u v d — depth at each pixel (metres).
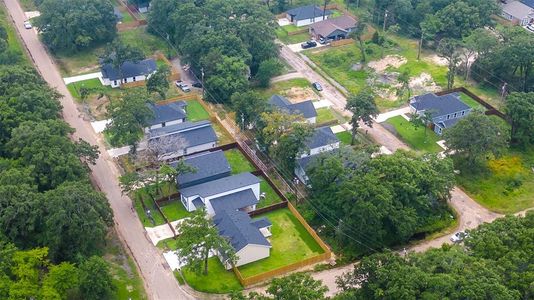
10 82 138.50
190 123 140.62
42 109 130.00
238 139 141.88
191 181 124.31
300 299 86.06
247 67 157.00
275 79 166.75
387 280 90.62
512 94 140.50
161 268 107.31
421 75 168.00
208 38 161.25
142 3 198.38
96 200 105.88
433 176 116.69
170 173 119.94
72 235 101.31
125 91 149.12
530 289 87.62
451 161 123.12
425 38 180.62
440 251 96.44
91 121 147.38
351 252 111.62
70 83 162.25
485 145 127.69
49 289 91.75
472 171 132.00
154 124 141.62
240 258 107.31
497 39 164.50
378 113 140.75
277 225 117.56
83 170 116.00
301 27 193.75
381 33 188.00
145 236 114.25
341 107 154.88
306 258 109.88
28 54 175.12
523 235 96.44
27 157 115.38
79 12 172.88
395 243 113.62
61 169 112.12
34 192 106.88
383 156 118.94
